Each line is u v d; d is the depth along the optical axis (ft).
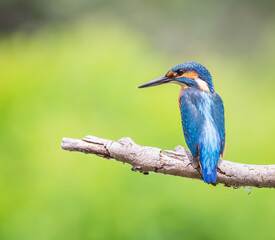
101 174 33.81
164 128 37.60
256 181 20.30
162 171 20.89
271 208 33.58
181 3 98.68
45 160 35.22
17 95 39.42
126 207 32.99
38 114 38.55
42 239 32.96
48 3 99.19
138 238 32.48
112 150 20.57
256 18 102.37
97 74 40.52
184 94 24.80
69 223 33.04
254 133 41.55
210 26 100.73
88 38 43.83
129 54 42.45
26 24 100.78
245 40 101.76
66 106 39.19
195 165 20.81
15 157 36.17
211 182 20.93
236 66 59.00
